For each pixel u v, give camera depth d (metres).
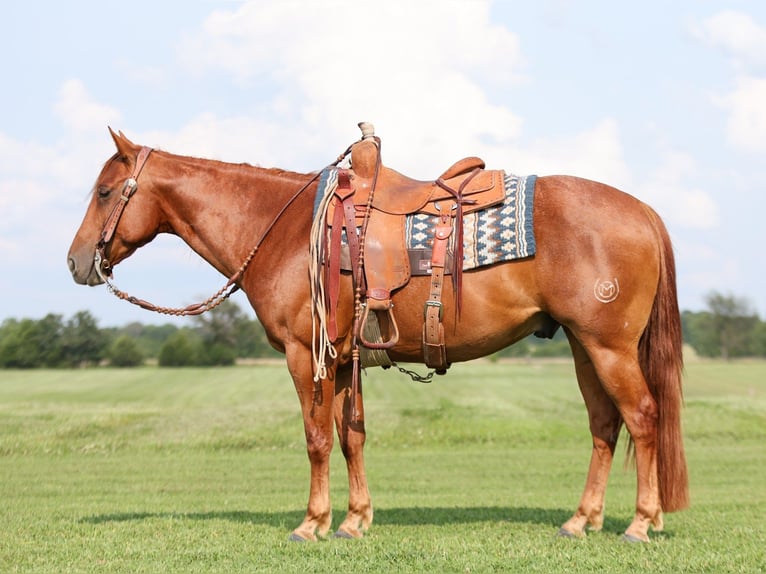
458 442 18.45
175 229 6.54
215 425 19.78
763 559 5.25
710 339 86.88
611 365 5.61
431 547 5.62
